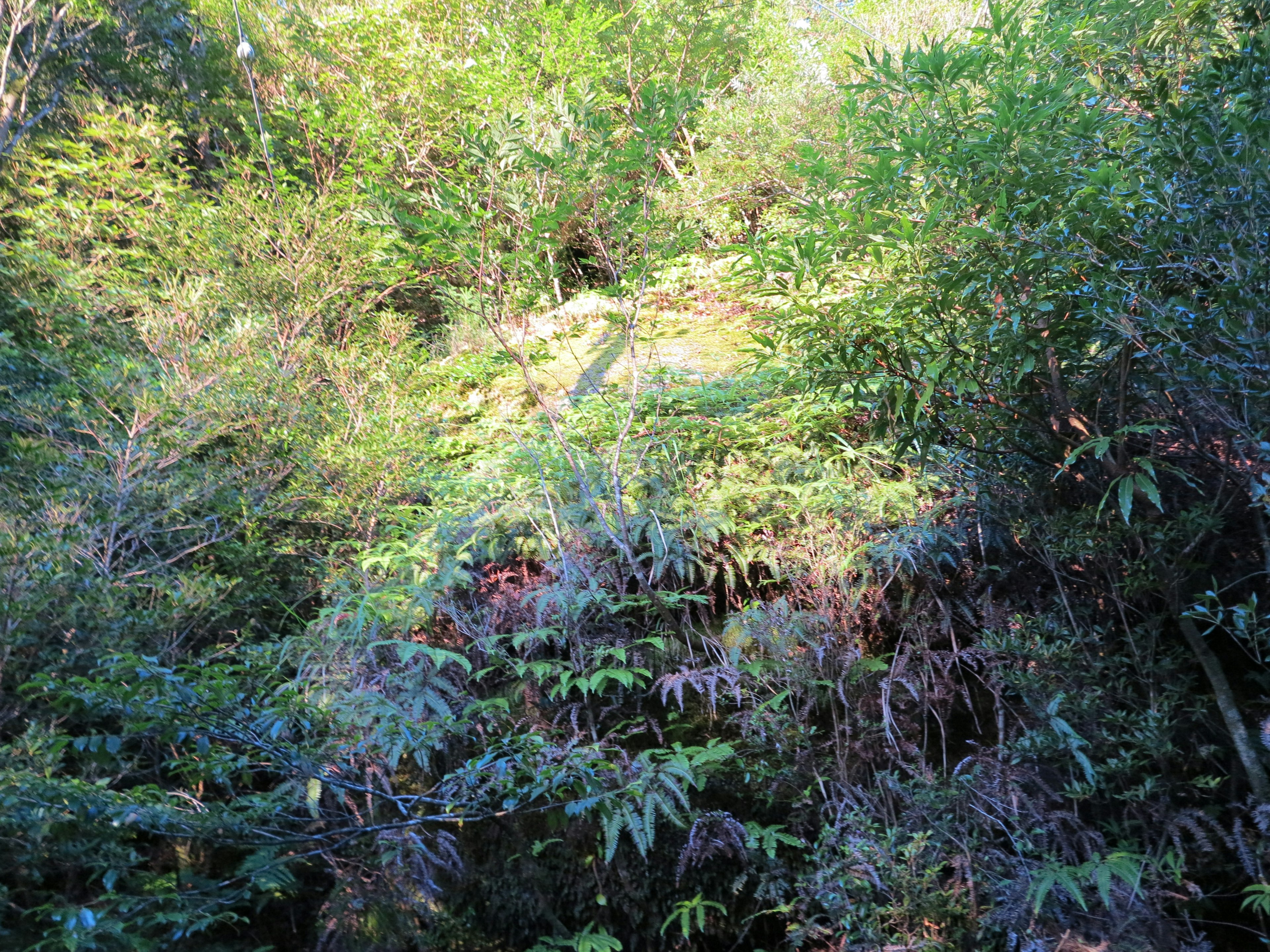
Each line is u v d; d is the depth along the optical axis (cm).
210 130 948
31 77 716
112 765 257
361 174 741
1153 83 209
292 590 375
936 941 222
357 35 863
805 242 232
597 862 268
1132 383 236
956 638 286
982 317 230
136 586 292
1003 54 237
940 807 240
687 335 603
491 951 272
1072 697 237
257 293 536
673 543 329
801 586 300
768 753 274
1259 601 239
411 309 753
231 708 214
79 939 192
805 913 256
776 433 386
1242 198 191
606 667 304
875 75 236
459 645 321
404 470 405
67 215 539
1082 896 218
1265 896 204
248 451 405
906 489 311
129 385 392
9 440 340
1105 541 232
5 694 250
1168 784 226
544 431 436
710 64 994
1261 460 209
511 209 320
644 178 324
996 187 210
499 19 883
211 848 258
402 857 261
